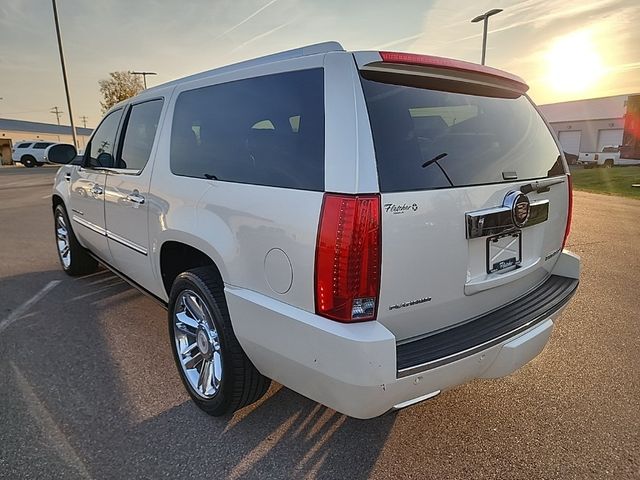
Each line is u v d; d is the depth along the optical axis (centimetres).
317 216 176
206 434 243
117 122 368
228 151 232
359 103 179
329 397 186
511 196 217
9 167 3231
